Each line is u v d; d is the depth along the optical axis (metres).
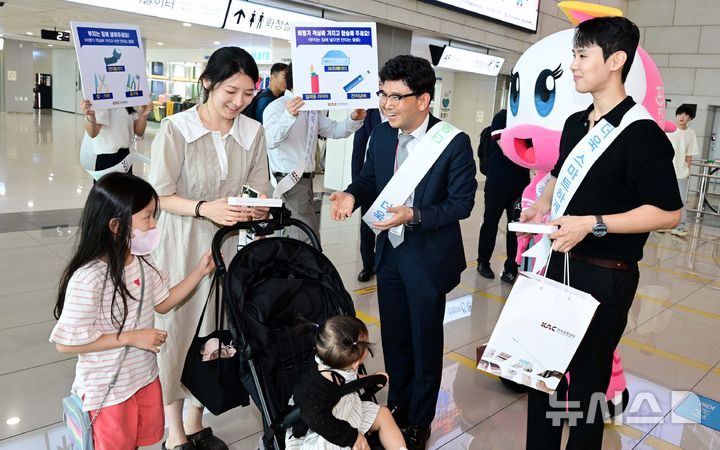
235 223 2.15
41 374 3.09
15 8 8.69
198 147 2.34
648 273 6.23
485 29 8.41
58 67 26.84
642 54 2.83
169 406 2.46
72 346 1.77
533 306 1.95
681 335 4.42
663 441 2.92
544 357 1.93
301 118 3.82
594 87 1.93
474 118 13.10
